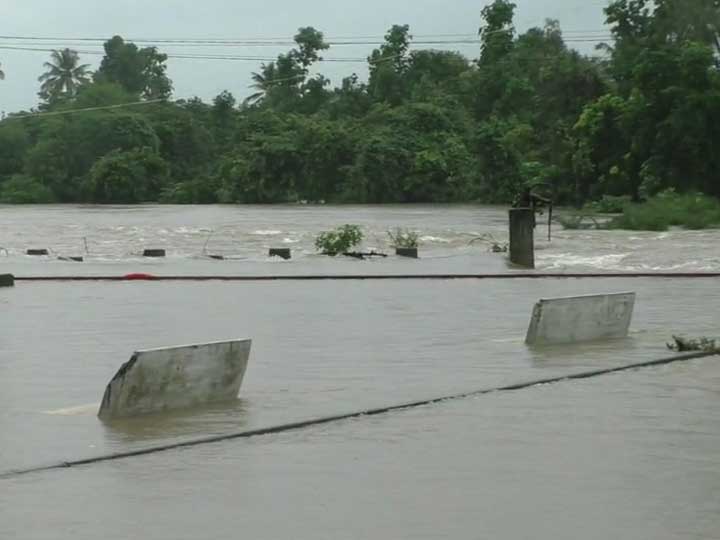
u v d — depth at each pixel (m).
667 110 144.88
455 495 17.73
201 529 16.12
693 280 56.06
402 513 16.83
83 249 84.69
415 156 197.62
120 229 113.00
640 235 100.12
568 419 23.03
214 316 40.56
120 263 67.75
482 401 24.89
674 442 21.05
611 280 56.22
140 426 22.39
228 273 59.66
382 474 18.97
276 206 192.62
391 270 62.03
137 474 19.00
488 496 17.66
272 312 41.78
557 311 33.12
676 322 38.41
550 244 88.69
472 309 42.88
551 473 18.95
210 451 20.55
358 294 48.91
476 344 33.28
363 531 16.00
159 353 23.47
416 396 25.36
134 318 39.94
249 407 24.17
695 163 141.50
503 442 21.09
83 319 39.69
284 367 29.28
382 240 93.19
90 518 16.59
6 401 24.88
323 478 18.73
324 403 24.58
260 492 17.95
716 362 30.08
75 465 19.56
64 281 55.22
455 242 91.69
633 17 168.50
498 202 185.38
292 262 68.31
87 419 23.00
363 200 198.12
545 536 15.74
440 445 20.92
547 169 163.75
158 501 17.47
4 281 52.25
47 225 122.44
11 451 20.41
